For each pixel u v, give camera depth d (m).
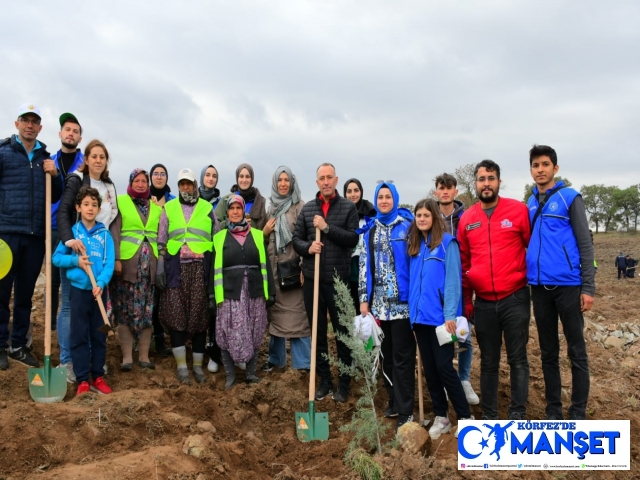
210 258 6.00
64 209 5.29
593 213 97.12
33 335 6.46
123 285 5.73
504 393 5.88
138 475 3.68
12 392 5.04
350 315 4.73
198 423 4.67
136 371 5.88
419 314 4.72
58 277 6.66
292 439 4.90
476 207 4.98
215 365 6.24
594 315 12.98
